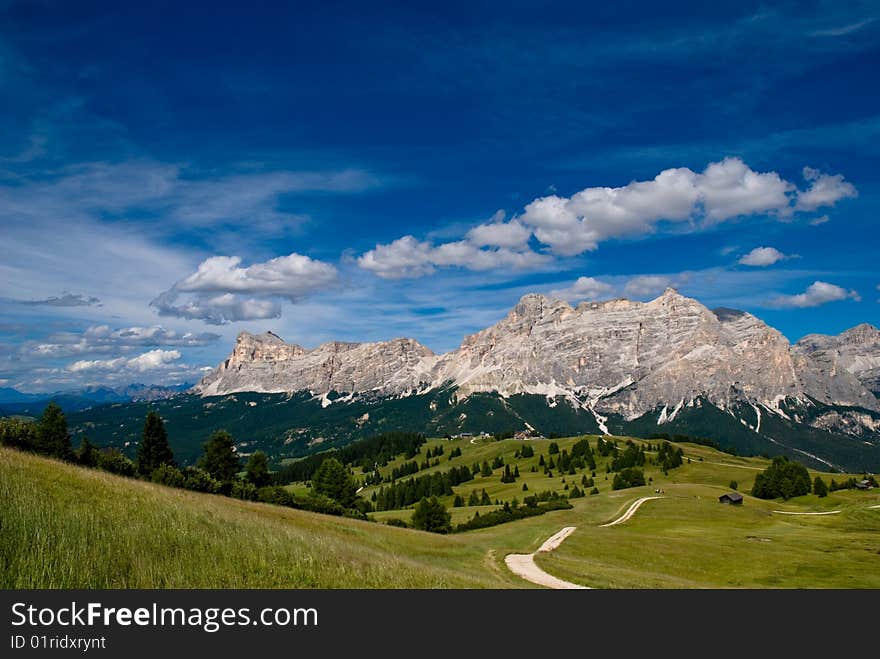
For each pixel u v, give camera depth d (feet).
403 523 431.02
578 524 340.80
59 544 73.15
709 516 386.73
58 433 275.80
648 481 639.35
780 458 537.65
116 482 109.40
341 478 400.06
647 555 239.71
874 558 237.66
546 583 156.76
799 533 312.91
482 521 429.38
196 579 77.77
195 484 293.64
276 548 97.40
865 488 522.06
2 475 89.71
